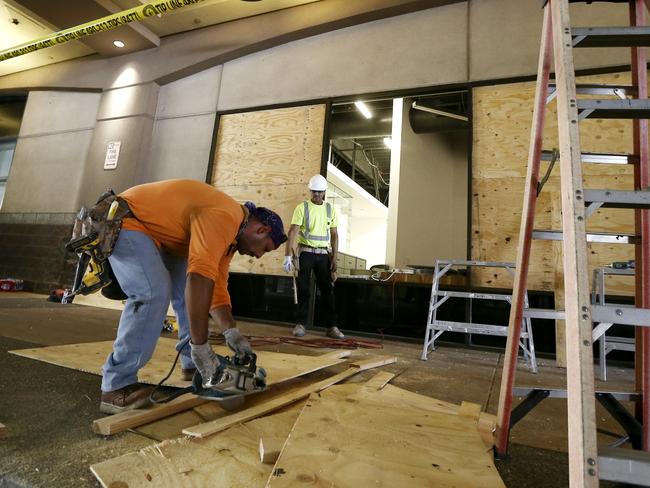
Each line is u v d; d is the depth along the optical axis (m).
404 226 6.30
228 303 1.48
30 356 1.85
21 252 6.29
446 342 3.62
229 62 5.29
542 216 3.46
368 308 4.23
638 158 1.20
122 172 5.50
